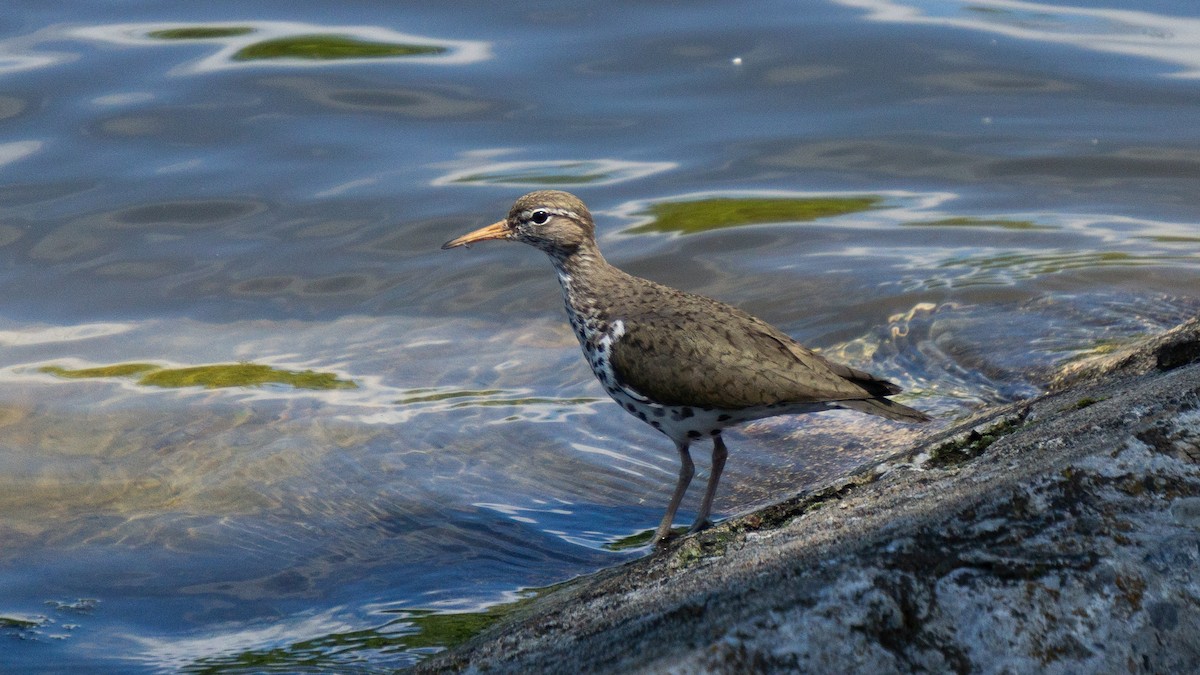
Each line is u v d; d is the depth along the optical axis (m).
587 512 11.27
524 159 18.41
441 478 11.86
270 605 9.77
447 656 7.90
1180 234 16.52
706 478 11.90
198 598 9.91
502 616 9.13
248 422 12.91
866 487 8.44
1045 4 22.73
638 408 11.14
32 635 9.36
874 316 15.01
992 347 13.83
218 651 9.07
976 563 6.37
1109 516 6.66
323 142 18.47
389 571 10.25
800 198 17.73
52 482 11.74
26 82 19.23
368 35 21.23
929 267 16.03
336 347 14.54
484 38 21.48
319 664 8.74
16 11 21.50
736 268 16.30
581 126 19.25
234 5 22.03
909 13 22.41
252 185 17.56
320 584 10.09
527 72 20.53
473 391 13.66
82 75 19.58
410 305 15.54
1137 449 7.04
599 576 9.34
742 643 5.93
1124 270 15.55
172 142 18.25
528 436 12.70
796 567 6.62
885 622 6.08
